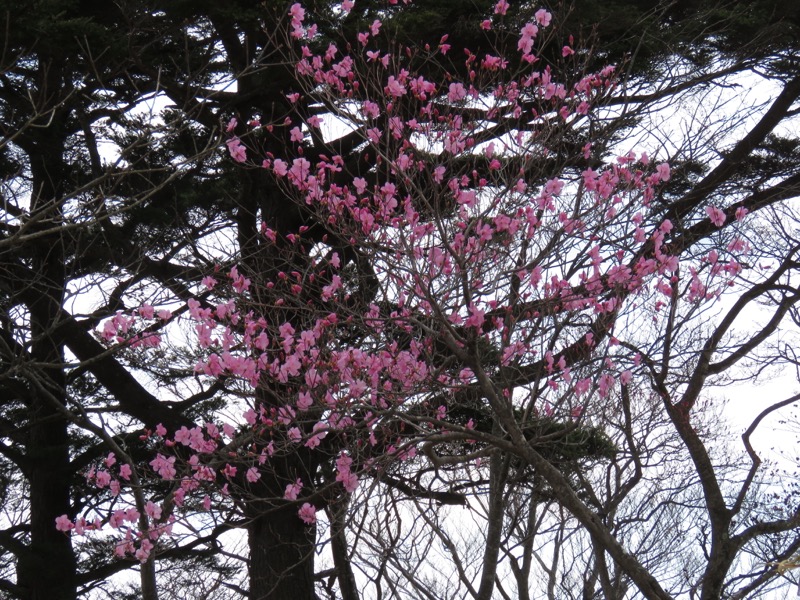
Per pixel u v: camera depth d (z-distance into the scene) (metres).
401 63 8.15
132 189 9.66
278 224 9.44
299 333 7.05
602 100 7.89
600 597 12.04
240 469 9.23
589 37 7.71
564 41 8.20
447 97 7.13
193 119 9.65
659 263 6.21
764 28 8.77
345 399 5.88
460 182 6.82
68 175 10.13
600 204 6.20
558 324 6.61
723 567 6.49
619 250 6.32
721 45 9.30
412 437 7.26
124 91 9.88
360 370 6.12
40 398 11.57
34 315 9.84
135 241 9.74
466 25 8.13
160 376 10.46
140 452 10.36
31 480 11.99
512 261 6.80
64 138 10.38
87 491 11.91
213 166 10.70
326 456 9.64
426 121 6.72
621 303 6.42
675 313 7.65
